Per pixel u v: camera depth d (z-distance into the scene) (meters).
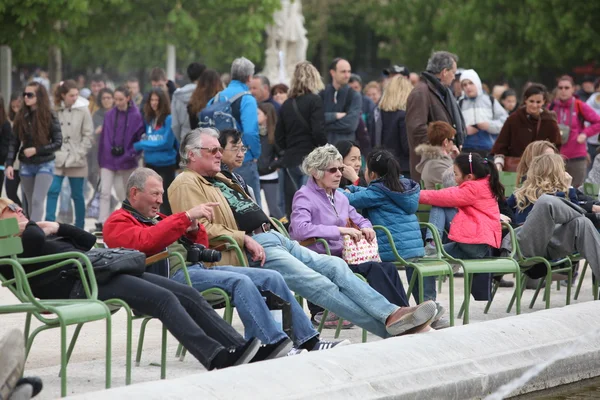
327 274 21.28
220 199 21.67
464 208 25.36
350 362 17.11
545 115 34.41
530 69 115.88
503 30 115.44
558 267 26.67
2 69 67.19
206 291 19.34
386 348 18.03
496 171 25.36
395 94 37.16
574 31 105.81
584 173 42.12
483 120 40.59
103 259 18.06
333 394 16.03
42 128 39.19
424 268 23.00
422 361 17.86
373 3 145.75
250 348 17.50
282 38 87.69
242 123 32.56
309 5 154.75
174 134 36.88
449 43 123.38
